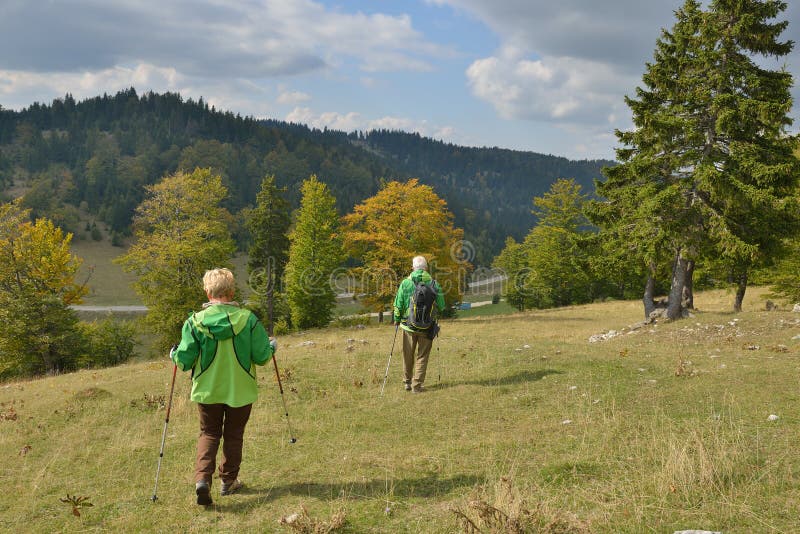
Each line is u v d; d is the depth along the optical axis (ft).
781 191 58.03
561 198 160.45
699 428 16.63
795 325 41.14
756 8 57.21
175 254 104.94
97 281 349.41
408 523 11.73
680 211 59.72
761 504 10.96
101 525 12.92
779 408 18.33
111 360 112.78
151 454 19.34
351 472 15.48
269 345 13.87
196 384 13.24
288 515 12.52
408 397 25.35
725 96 54.75
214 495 14.30
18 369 97.66
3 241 95.81
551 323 95.61
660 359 30.40
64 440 22.39
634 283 171.01
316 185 120.98
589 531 10.23
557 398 23.20
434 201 105.81
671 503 11.45
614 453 15.35
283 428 21.30
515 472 14.40
